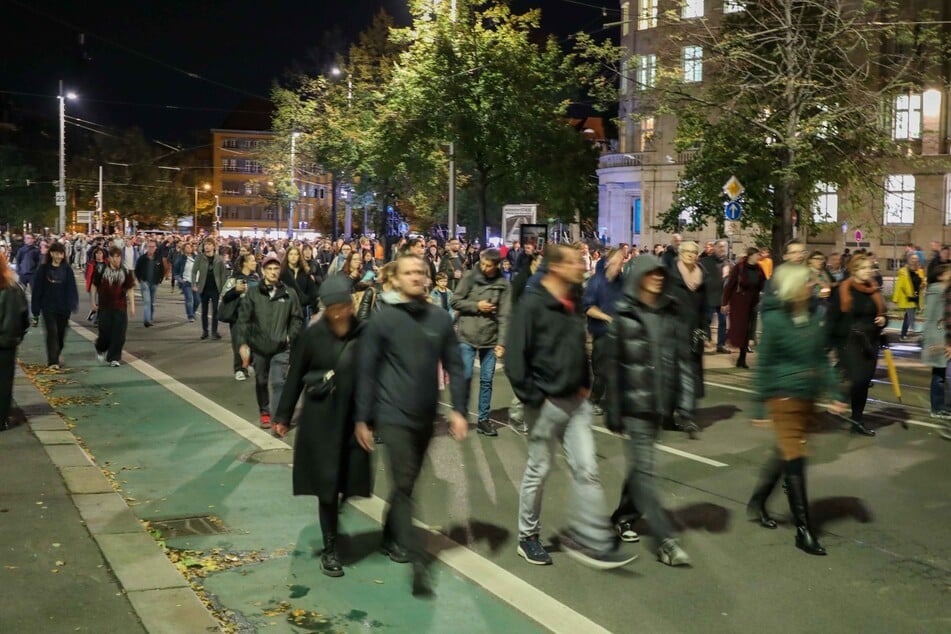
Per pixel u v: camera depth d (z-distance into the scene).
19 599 5.27
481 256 9.82
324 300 5.73
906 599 5.59
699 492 7.87
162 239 37.53
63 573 5.68
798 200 23.33
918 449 9.59
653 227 26.56
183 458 8.77
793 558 6.28
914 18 38.44
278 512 7.13
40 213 73.38
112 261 14.62
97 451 9.02
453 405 5.83
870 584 5.83
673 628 5.14
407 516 5.70
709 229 52.47
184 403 11.52
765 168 22.47
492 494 7.71
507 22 30.19
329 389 5.75
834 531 6.88
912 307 21.38
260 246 40.72
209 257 19.02
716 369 15.41
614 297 10.26
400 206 59.28
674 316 6.11
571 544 6.48
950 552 6.44
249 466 8.48
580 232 64.44
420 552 5.70
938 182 46.75
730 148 22.91
